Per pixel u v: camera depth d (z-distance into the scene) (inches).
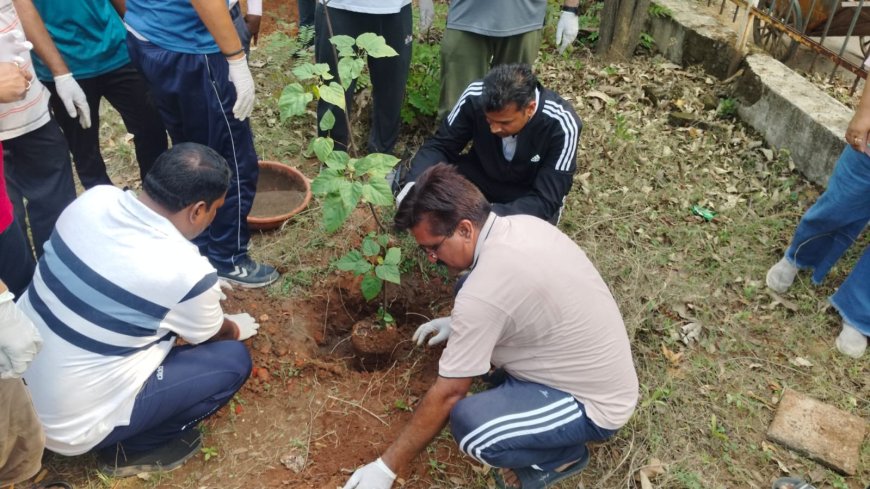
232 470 105.3
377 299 137.4
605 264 145.6
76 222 88.4
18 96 95.1
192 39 110.1
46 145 117.4
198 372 99.2
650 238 153.3
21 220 116.8
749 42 200.2
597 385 93.4
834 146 161.6
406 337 132.0
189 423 102.6
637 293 139.4
